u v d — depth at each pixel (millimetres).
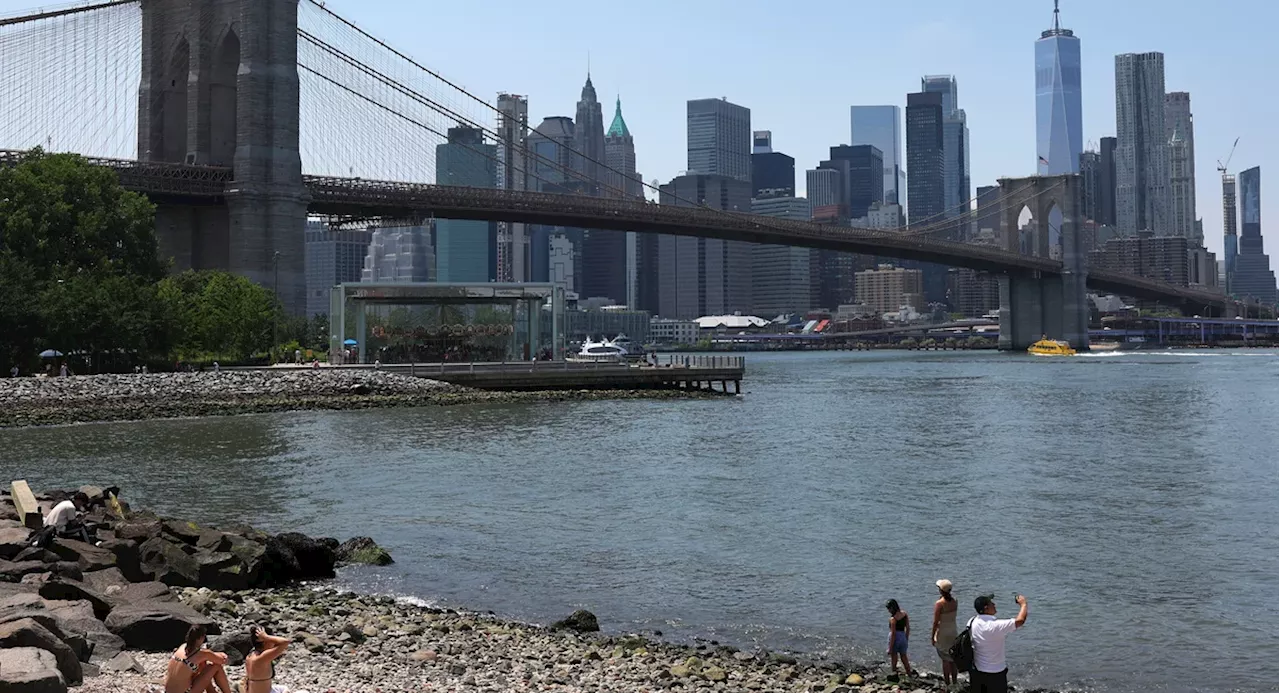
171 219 138375
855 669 22922
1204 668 23672
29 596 19578
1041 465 55312
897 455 59188
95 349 95062
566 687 19578
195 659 15055
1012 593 29766
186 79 142500
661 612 27578
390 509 41625
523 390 100000
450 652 21906
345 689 18359
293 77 138500
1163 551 34969
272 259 135500
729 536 36969
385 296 106250
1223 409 92125
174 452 58406
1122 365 194750
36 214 99688
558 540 36125
